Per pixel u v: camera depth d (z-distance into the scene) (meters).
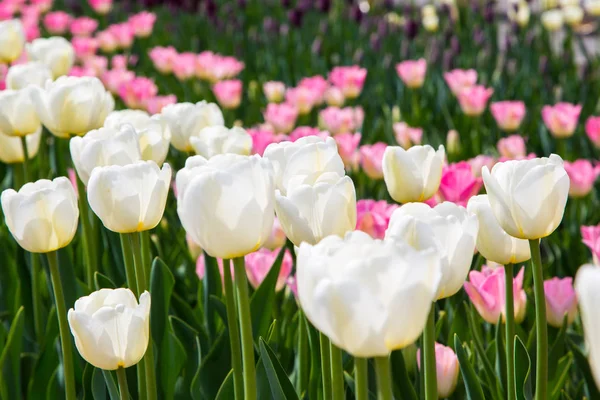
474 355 1.68
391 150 1.57
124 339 1.40
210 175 1.31
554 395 1.64
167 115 1.91
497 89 4.06
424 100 3.89
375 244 1.20
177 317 1.79
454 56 4.54
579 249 2.22
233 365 1.50
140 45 5.18
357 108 3.24
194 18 6.33
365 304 1.18
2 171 2.79
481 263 1.89
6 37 2.75
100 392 1.61
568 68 4.79
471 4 6.16
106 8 5.75
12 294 1.97
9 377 1.75
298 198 1.38
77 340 1.40
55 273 1.54
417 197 1.58
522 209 1.38
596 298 1.11
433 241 1.30
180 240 2.13
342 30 5.63
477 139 3.04
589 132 2.71
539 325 1.43
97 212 1.47
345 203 1.38
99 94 1.83
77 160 1.60
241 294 1.38
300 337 1.63
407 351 1.66
